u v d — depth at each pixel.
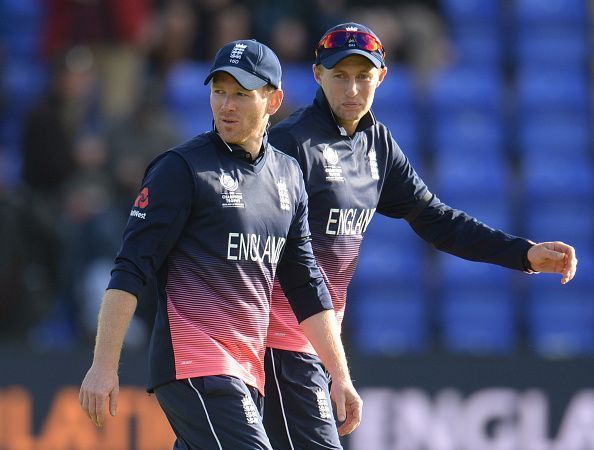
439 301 41.62
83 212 35.53
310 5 46.06
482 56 50.00
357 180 19.69
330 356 18.03
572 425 30.08
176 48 45.19
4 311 33.72
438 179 44.59
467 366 30.08
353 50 18.92
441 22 48.84
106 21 42.41
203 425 16.86
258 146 17.56
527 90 48.59
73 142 38.12
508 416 30.02
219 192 17.09
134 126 38.72
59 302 34.53
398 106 46.75
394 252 42.47
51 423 29.12
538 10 51.66
